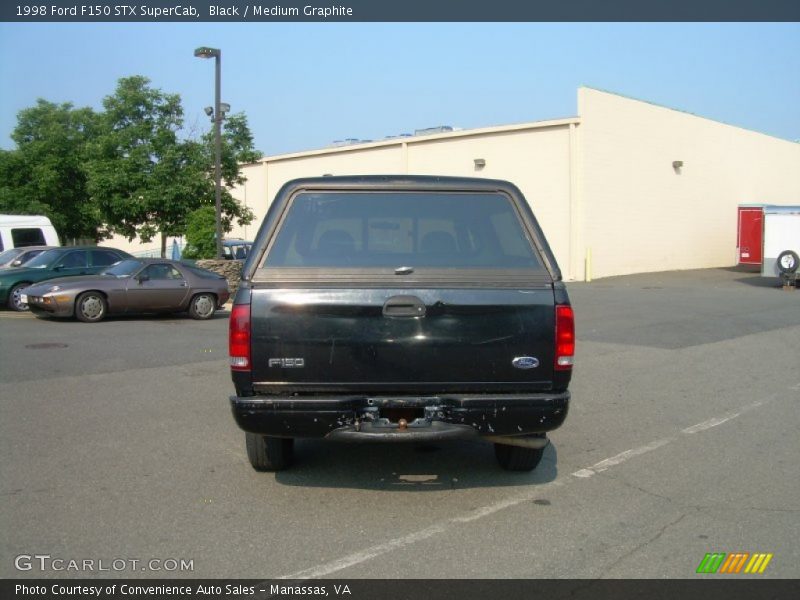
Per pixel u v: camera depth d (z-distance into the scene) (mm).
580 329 14258
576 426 7211
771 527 4680
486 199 5195
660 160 32562
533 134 29438
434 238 5066
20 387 8578
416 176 5238
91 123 40469
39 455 6047
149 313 16734
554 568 4066
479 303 4719
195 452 6172
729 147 37688
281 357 4664
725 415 7672
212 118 21391
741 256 31078
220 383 8898
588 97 28266
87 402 7879
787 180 44250
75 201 33688
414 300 4691
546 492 5309
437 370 4711
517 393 4773
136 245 41750
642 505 5059
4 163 33000
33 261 17375
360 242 5035
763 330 14125
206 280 16250
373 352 4680
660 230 32875
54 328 13930
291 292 4680
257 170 39125
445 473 5715
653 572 4031
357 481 5504
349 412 4602
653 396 8555
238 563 4102
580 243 28438
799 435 6914
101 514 4797
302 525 4645
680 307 18422
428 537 4473
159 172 24500
